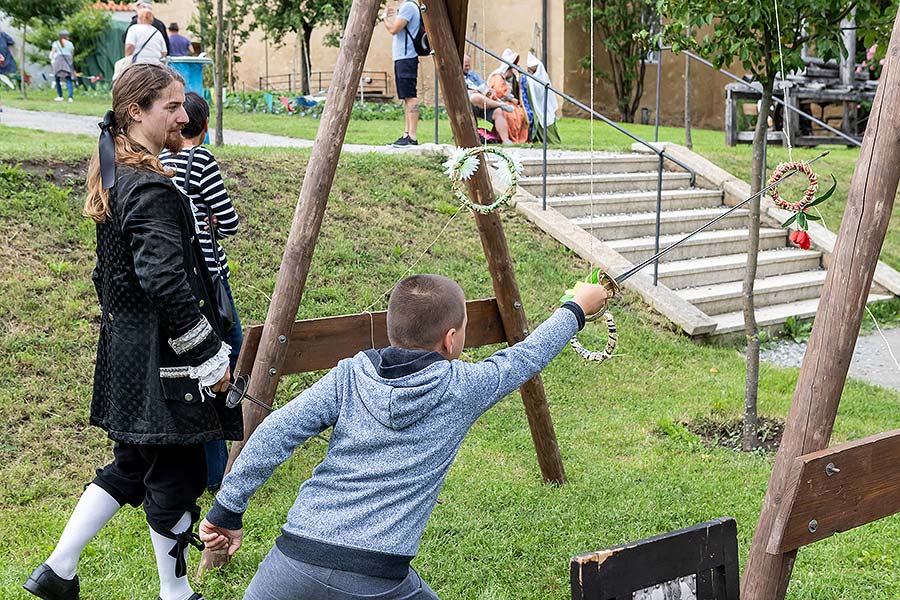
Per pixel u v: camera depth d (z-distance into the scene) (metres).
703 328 7.39
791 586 3.67
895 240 10.38
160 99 2.95
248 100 18.34
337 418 2.37
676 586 2.17
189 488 3.08
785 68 5.22
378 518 2.28
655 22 18.09
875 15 5.27
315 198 3.59
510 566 3.80
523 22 18.75
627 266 8.00
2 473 4.24
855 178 2.59
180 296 2.77
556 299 7.37
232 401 2.96
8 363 4.91
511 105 12.01
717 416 5.82
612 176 9.72
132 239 2.79
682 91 19.78
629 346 7.00
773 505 2.65
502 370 2.43
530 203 8.73
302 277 3.61
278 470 4.67
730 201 10.00
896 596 3.63
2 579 3.41
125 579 3.51
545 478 4.64
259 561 3.72
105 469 3.20
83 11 21.19
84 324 5.34
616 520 4.23
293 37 22.98
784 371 6.85
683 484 4.68
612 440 5.32
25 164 6.55
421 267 7.17
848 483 2.54
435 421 2.34
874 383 7.01
